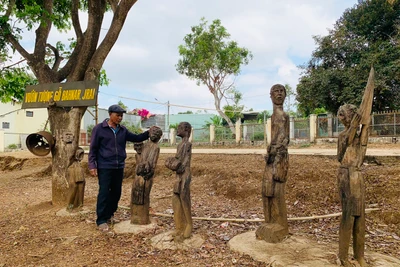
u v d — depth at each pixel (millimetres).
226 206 6340
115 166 5008
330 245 3867
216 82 26953
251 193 6789
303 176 6914
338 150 3352
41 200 7320
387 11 18891
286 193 6480
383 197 5453
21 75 9023
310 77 19812
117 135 5086
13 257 3906
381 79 17203
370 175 6297
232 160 11125
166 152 15625
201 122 38469
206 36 25500
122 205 6523
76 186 5863
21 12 6641
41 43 7203
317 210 5629
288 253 3551
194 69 26297
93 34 6820
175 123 35938
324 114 21484
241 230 4703
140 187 4828
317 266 3191
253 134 20906
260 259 3498
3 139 23094
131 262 3672
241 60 26000
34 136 6582
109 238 4465
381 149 11914
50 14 7180
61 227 5023
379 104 19109
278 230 3906
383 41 18812
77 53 7496
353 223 3188
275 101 4016
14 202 7160
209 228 4832
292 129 19250
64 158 6508
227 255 3732
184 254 3816
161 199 7035
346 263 3172
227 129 22812
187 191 4172
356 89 17828
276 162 3945
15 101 9984
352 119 3174
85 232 4754
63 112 6641
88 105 6305
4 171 14422
